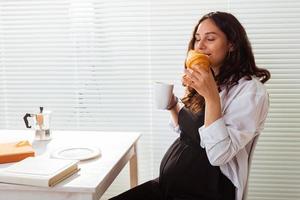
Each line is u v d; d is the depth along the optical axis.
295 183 2.07
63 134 1.84
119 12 2.08
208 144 1.30
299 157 2.04
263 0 1.94
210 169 1.40
